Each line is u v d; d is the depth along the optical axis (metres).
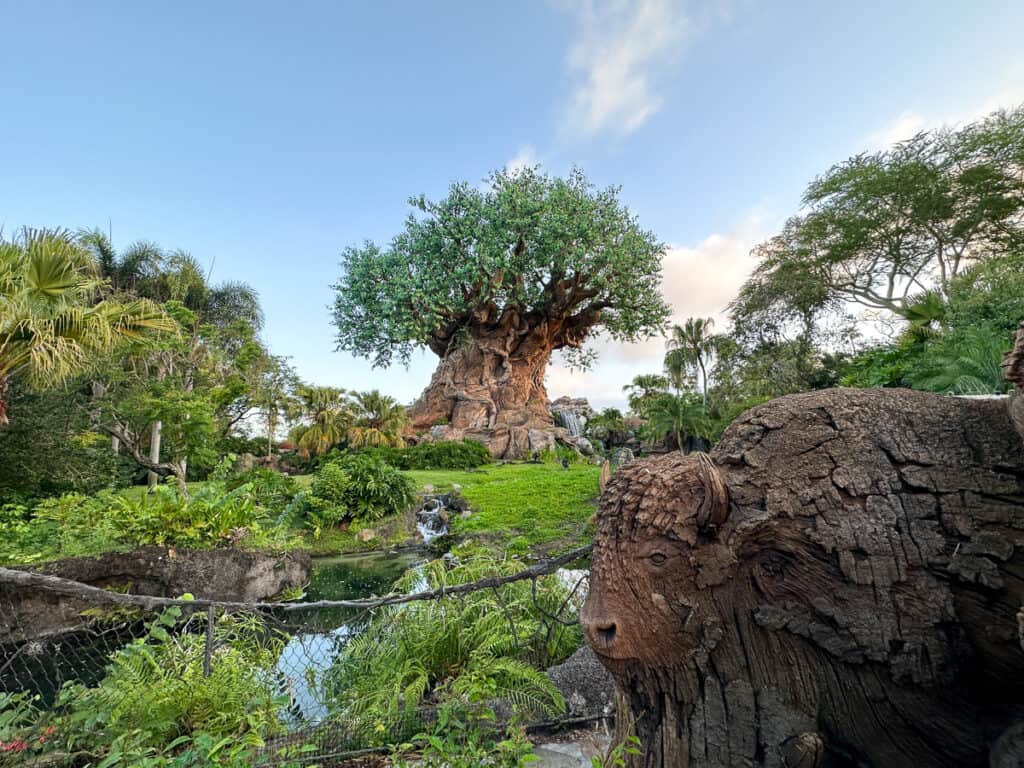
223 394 15.24
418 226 28.98
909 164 17.88
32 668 4.37
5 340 6.33
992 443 1.24
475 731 2.15
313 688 3.33
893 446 1.31
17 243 6.96
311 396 25.98
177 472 14.12
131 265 17.83
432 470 23.56
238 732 2.62
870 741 1.23
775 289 23.02
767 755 1.27
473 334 31.86
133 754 1.85
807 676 1.29
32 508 8.56
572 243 27.28
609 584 1.45
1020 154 16.05
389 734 2.67
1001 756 1.09
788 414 1.48
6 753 2.10
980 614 1.15
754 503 1.39
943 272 19.67
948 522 1.21
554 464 25.98
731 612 1.36
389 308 26.75
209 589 6.90
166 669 3.00
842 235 20.41
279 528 9.64
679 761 1.37
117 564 6.29
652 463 1.63
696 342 32.06
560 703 2.93
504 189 27.39
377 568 9.99
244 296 21.86
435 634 3.67
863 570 1.24
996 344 8.44
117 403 13.39
